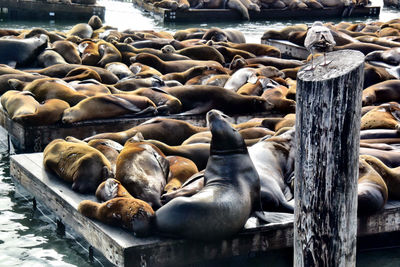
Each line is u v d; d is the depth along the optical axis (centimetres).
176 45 2150
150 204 828
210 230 755
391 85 1502
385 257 873
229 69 1788
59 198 906
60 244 886
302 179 641
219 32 2409
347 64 622
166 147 977
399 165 995
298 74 634
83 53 1891
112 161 966
